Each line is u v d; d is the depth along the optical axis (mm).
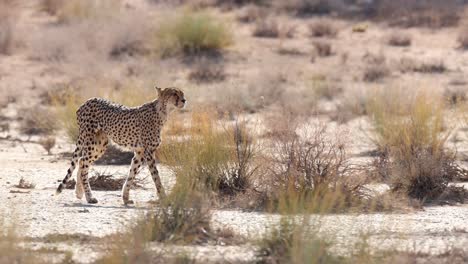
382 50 98438
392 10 117750
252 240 28391
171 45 95188
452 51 97750
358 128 60219
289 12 120938
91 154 37594
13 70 88438
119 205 36625
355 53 97875
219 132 40156
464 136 56000
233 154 39250
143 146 36781
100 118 37406
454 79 82125
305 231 26766
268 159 38344
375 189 39469
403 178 40281
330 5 121188
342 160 38500
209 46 95625
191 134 40844
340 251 26422
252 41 102062
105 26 100750
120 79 78812
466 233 31625
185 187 31484
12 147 56750
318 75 85688
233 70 89500
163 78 80938
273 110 66625
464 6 120250
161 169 42969
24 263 25750
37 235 30156
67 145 57125
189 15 96938
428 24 111688
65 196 38938
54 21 111438
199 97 70812
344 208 34906
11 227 27438
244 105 69562
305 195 35250
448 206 38156
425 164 40344
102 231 31000
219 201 36812
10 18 108062
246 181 38750
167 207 30094
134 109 36938
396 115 53562
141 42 98312
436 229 32312
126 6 120188
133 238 27297
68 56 91312
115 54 96062
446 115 59531
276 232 27281
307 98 73875
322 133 49750
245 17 115438
